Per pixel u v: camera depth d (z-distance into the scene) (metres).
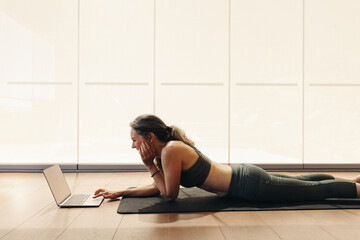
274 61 3.92
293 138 3.92
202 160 1.97
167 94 3.88
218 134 3.90
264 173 2.04
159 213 1.89
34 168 3.75
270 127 3.92
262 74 3.92
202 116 3.90
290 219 1.77
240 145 3.91
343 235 1.51
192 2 3.89
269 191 1.99
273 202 2.11
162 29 3.87
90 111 3.81
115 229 1.60
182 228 1.61
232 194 2.07
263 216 1.82
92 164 3.80
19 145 3.75
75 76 3.80
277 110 3.92
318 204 2.08
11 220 1.77
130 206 2.02
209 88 3.90
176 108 3.88
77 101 3.80
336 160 3.92
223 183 2.03
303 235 1.51
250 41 3.92
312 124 3.92
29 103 3.76
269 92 3.92
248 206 2.01
